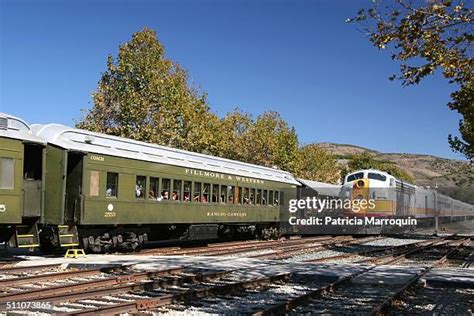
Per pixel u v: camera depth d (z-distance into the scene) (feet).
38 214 54.95
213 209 82.38
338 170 242.99
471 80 36.37
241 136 170.50
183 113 118.11
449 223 165.99
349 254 68.39
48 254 62.90
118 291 36.78
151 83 112.78
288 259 64.03
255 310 32.48
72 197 58.90
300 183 114.83
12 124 52.11
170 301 33.32
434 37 34.73
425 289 43.37
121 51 113.60
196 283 42.91
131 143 68.18
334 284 41.22
